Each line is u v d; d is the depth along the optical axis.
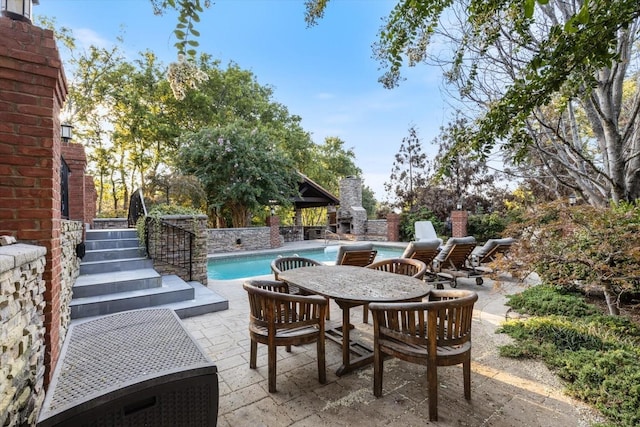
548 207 3.79
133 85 15.70
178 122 16.81
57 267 2.38
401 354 2.30
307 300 2.52
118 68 15.62
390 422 2.13
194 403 1.63
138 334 2.14
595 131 4.07
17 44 2.06
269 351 2.50
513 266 3.96
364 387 2.58
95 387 1.46
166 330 2.22
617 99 3.72
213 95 17.45
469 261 6.60
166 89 15.56
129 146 16.73
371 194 29.80
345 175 29.19
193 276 6.17
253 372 2.82
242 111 18.69
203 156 13.01
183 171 13.12
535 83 2.19
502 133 2.71
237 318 4.34
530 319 3.75
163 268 5.95
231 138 13.41
